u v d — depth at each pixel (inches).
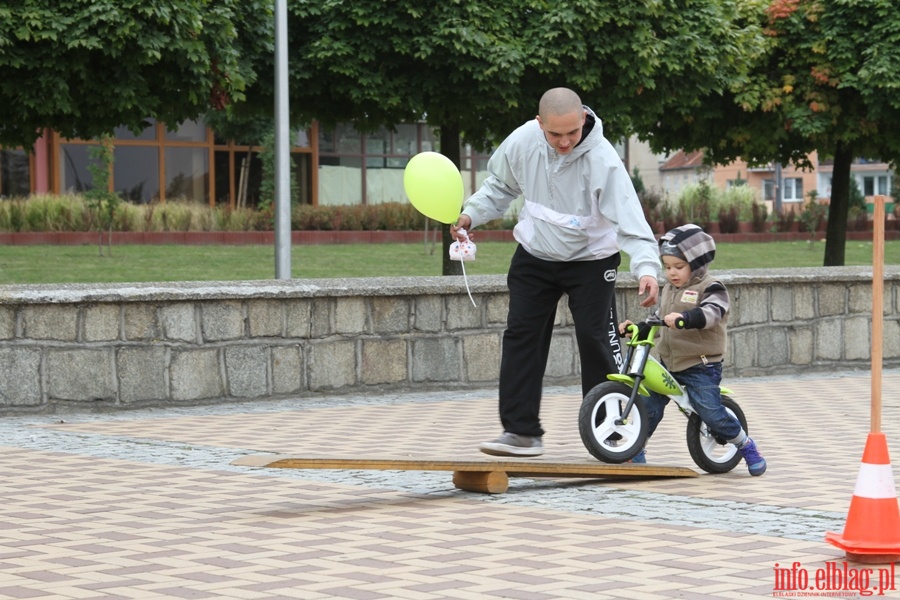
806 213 1925.4
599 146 316.2
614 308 329.7
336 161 2014.0
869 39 830.5
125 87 625.6
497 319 559.2
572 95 308.5
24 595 206.7
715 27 759.1
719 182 3811.5
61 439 401.7
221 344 498.9
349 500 295.4
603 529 258.8
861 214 2060.8
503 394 330.0
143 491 307.3
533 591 207.9
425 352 542.9
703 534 253.1
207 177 1855.3
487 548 241.0
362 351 529.7
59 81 610.2
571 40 722.2
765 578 216.1
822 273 636.7
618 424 316.8
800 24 845.8
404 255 1333.7
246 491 307.6
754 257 1417.3
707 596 204.4
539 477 319.3
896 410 476.1
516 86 730.8
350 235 1643.7
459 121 783.7
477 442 394.0
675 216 1921.8
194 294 490.3
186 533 256.8
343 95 760.3
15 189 1707.7
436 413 471.5
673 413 464.8
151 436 408.8
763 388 558.9
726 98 881.5
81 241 1434.5
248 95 757.9
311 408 487.5
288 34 738.2
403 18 714.8
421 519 271.3
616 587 210.2
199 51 631.2
